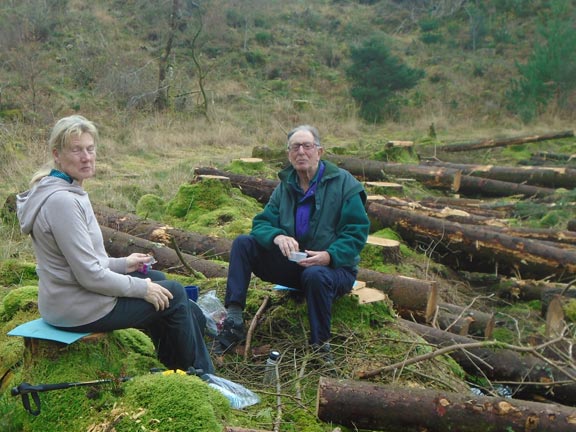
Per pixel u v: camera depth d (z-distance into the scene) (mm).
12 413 3531
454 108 23031
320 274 4543
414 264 7434
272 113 20422
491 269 7758
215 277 6031
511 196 12023
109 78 19078
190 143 15680
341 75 25156
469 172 12969
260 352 4746
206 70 23516
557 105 22312
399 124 21438
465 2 30938
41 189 3488
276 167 12102
